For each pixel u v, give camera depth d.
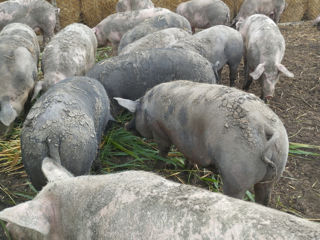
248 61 6.40
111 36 7.98
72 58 5.50
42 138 3.10
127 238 1.79
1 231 3.23
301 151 4.61
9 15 8.16
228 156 2.97
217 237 1.56
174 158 4.46
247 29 7.04
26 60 5.17
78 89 3.79
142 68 4.96
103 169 4.31
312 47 8.73
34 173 3.23
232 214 1.60
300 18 12.02
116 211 1.88
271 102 6.15
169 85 3.81
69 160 3.16
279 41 6.07
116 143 4.61
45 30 8.73
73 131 3.18
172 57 4.99
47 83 5.10
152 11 7.88
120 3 9.52
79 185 2.15
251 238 1.49
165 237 1.68
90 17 10.88
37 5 8.44
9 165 4.39
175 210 1.72
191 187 1.88
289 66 7.61
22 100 4.99
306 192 4.01
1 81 4.82
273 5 9.80
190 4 9.34
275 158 2.94
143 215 1.78
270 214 1.58
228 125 2.98
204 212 1.65
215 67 5.27
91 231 1.96
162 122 3.76
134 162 4.53
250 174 2.93
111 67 4.97
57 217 2.13
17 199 3.86
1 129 4.90
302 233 1.46
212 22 9.19
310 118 5.64
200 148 3.29
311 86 6.70
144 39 6.00
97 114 3.91
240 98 3.06
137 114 4.22
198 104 3.28
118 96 4.98
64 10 10.55
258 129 2.89
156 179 2.02
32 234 2.32
